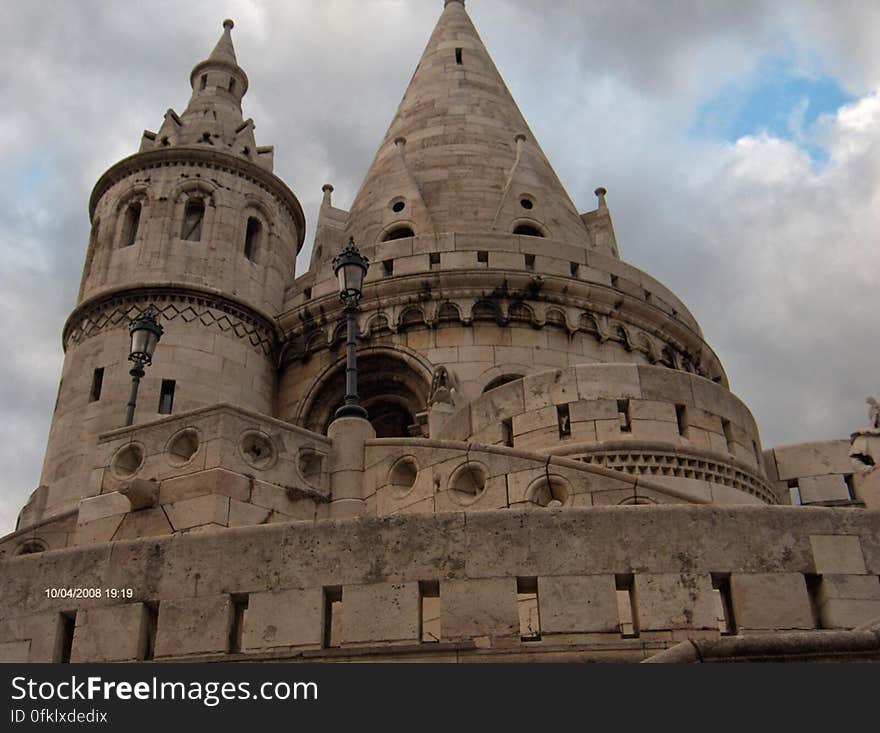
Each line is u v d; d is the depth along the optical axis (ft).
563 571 39.32
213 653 39.52
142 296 94.22
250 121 111.75
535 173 114.93
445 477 55.83
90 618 41.57
